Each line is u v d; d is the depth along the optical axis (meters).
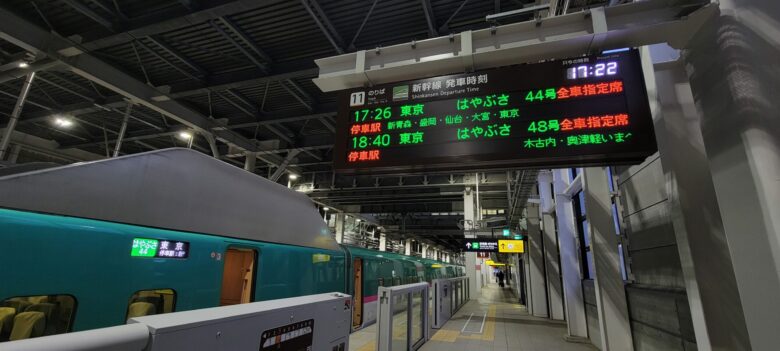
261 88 11.30
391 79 4.14
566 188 9.61
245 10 7.26
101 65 9.28
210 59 9.55
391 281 12.92
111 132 15.36
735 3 2.64
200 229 4.46
